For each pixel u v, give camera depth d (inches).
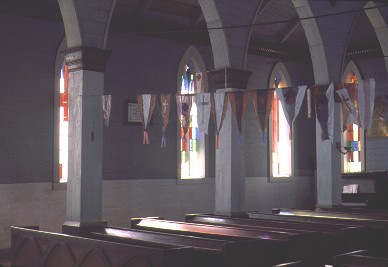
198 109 347.9
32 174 460.1
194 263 282.4
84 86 345.1
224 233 334.3
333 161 493.4
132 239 308.7
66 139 487.8
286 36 643.5
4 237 442.3
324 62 482.0
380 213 459.2
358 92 313.3
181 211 557.9
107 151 509.7
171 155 555.2
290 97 316.5
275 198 641.6
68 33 352.2
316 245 309.0
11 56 453.1
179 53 566.6
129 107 524.7
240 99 339.9
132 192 523.8
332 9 488.7
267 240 286.8
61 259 317.4
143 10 527.8
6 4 446.0
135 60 532.1
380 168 663.1
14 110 453.1
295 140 667.4
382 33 518.0
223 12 416.5
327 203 493.4
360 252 256.8
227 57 418.6
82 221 342.6
